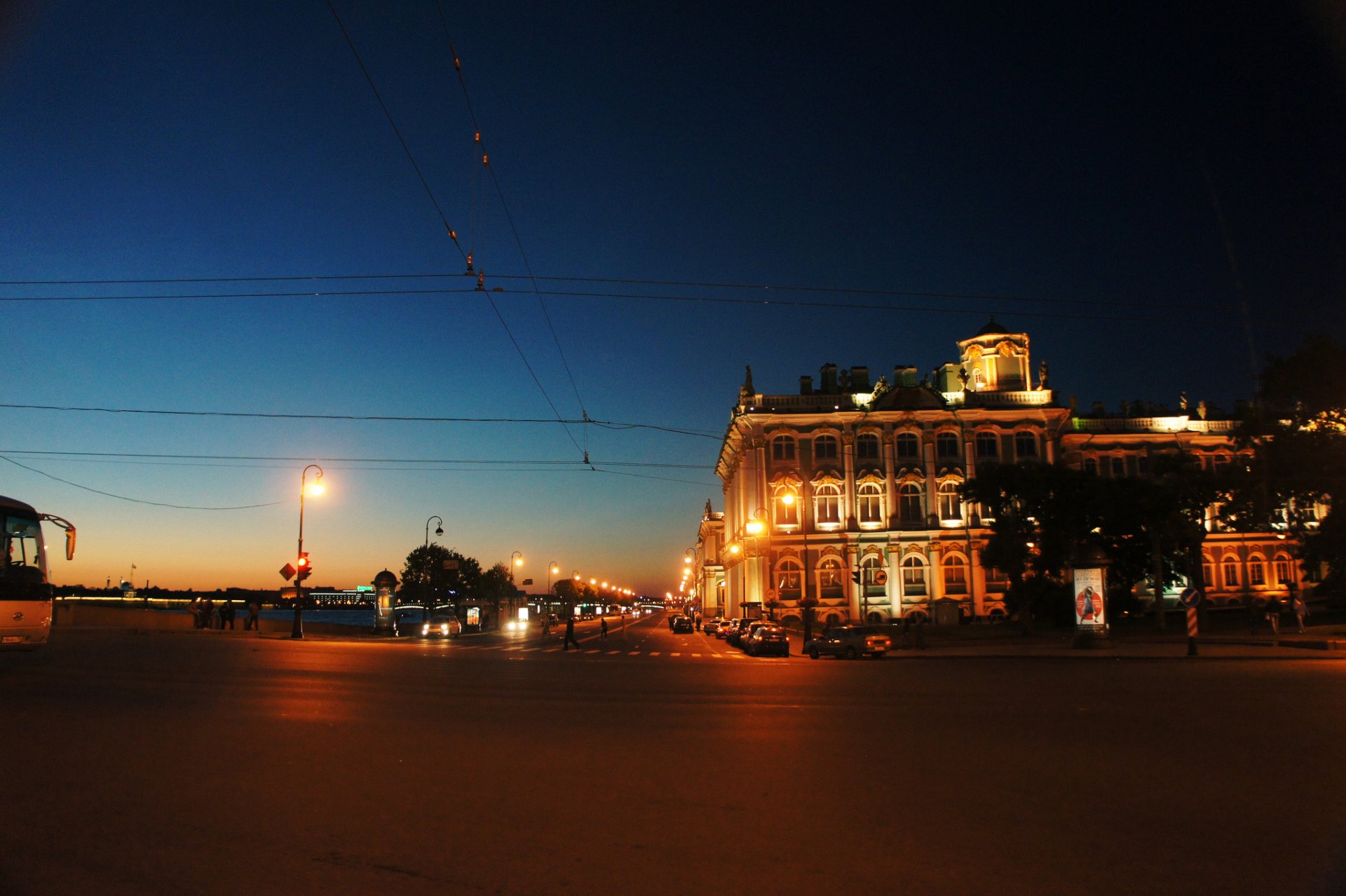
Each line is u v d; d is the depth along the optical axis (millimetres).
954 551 72250
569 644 49906
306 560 50844
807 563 72312
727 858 7426
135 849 7449
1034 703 18016
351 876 6883
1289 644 38812
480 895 6539
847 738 13578
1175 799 9453
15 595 19391
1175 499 52969
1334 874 7051
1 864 7020
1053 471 54938
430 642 55094
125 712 15133
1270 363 43469
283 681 21469
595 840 7922
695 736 13719
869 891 6648
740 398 77750
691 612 124500
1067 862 7332
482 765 11211
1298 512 47250
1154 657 34812
